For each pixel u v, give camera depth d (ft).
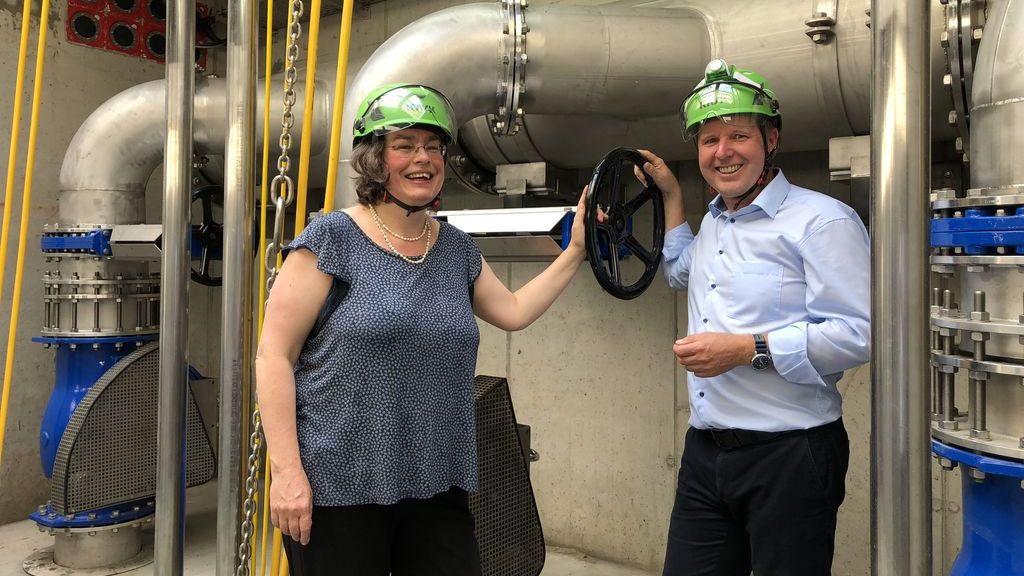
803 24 7.20
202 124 11.18
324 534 4.49
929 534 2.84
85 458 10.42
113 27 14.06
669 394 10.36
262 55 15.24
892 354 2.84
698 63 7.70
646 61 7.66
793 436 5.26
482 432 7.44
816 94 7.30
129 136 11.02
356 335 4.35
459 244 5.07
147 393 11.01
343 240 4.51
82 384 11.31
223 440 5.05
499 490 7.64
